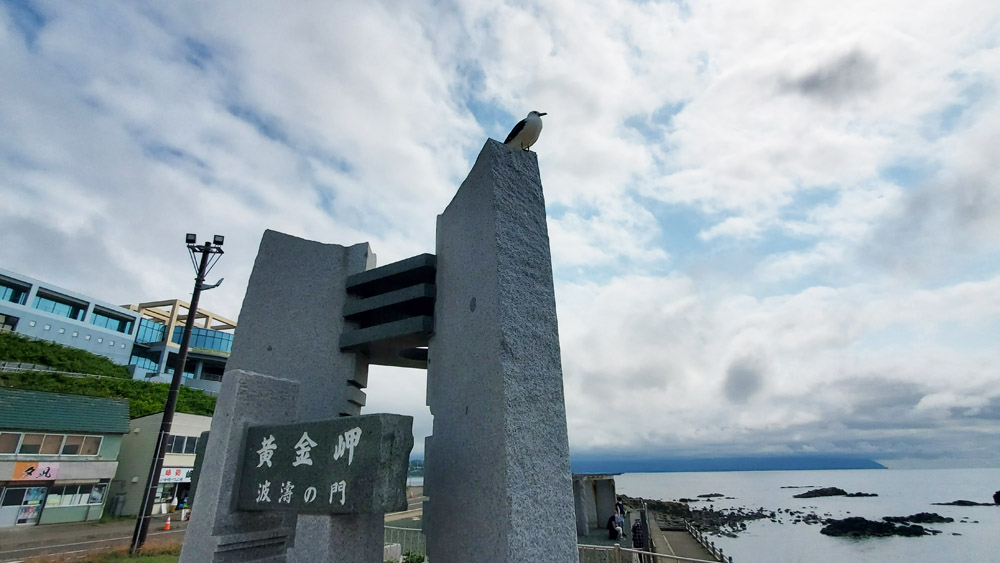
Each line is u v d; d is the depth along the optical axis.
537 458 4.67
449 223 6.93
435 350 6.76
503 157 5.86
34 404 19.42
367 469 4.45
